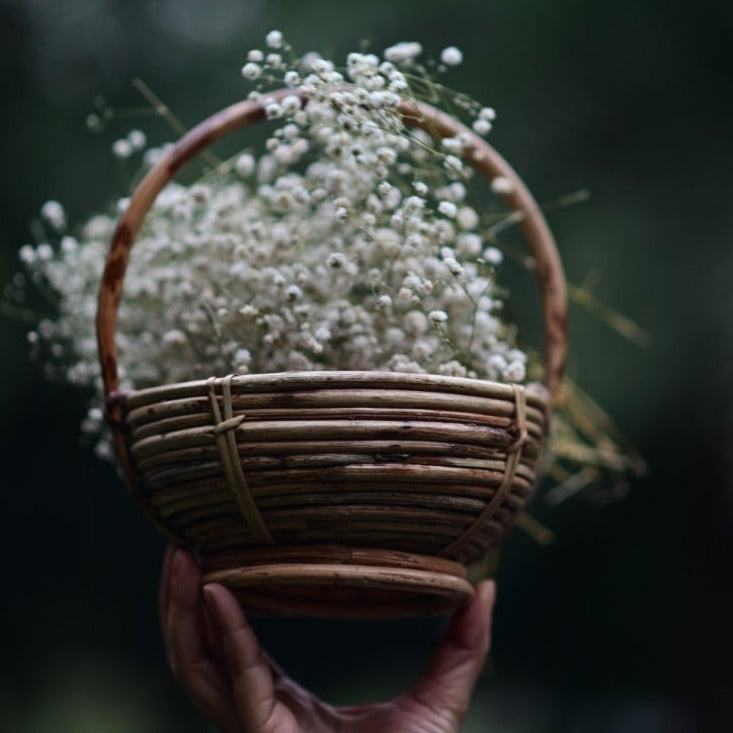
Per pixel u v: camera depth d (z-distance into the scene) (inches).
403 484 51.8
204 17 259.4
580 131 222.8
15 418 244.5
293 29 222.1
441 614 63.6
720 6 225.1
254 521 52.8
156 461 54.4
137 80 67.8
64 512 261.0
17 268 234.2
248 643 55.8
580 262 212.8
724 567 226.5
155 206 65.9
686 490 226.5
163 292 63.2
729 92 226.5
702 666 229.5
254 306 59.1
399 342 57.9
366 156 55.5
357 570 52.9
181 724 279.3
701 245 217.0
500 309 64.5
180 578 59.0
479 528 54.7
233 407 51.4
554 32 223.6
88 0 274.2
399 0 218.1
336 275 58.9
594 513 241.6
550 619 267.1
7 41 268.8
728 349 207.0
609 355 206.2
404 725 61.6
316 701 62.0
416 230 57.4
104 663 275.0
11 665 267.9
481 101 218.4
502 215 70.2
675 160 223.8
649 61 227.0
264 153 193.0
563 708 268.8
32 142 252.1
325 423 50.8
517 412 53.4
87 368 66.0
